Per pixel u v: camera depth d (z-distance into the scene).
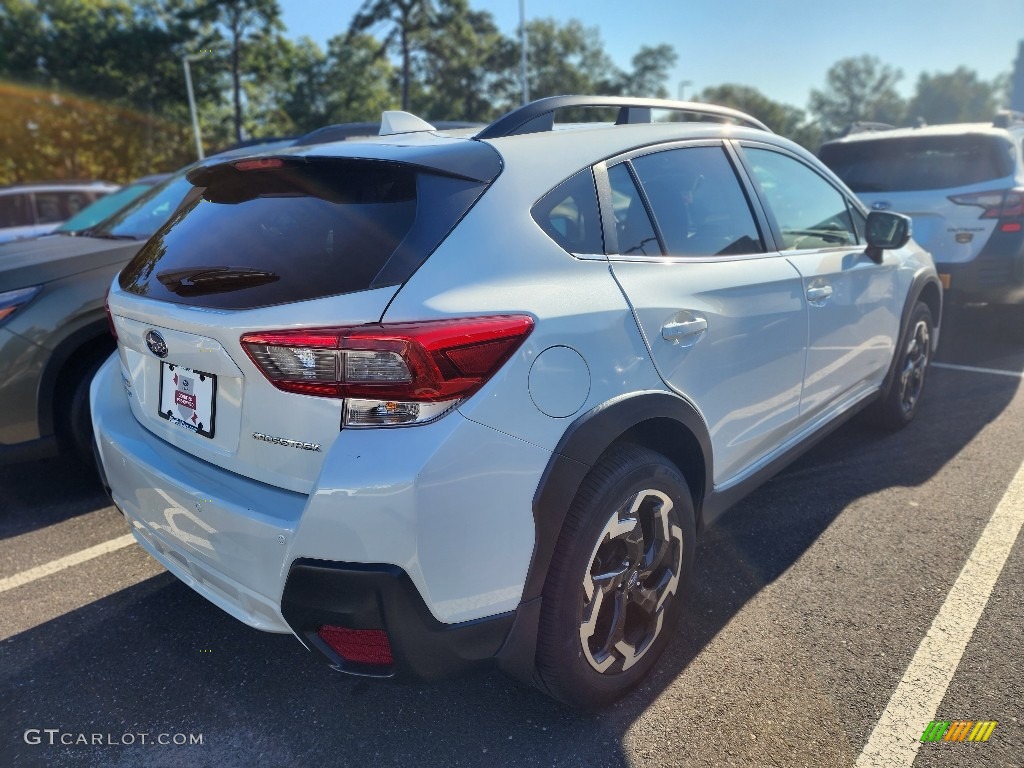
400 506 1.57
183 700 2.27
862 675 2.25
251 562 1.75
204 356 1.83
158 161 38.44
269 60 40.78
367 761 2.00
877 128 7.11
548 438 1.78
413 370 1.59
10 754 2.06
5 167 35.06
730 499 2.63
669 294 2.18
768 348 2.61
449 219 1.80
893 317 3.67
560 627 1.88
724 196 2.66
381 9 45.59
